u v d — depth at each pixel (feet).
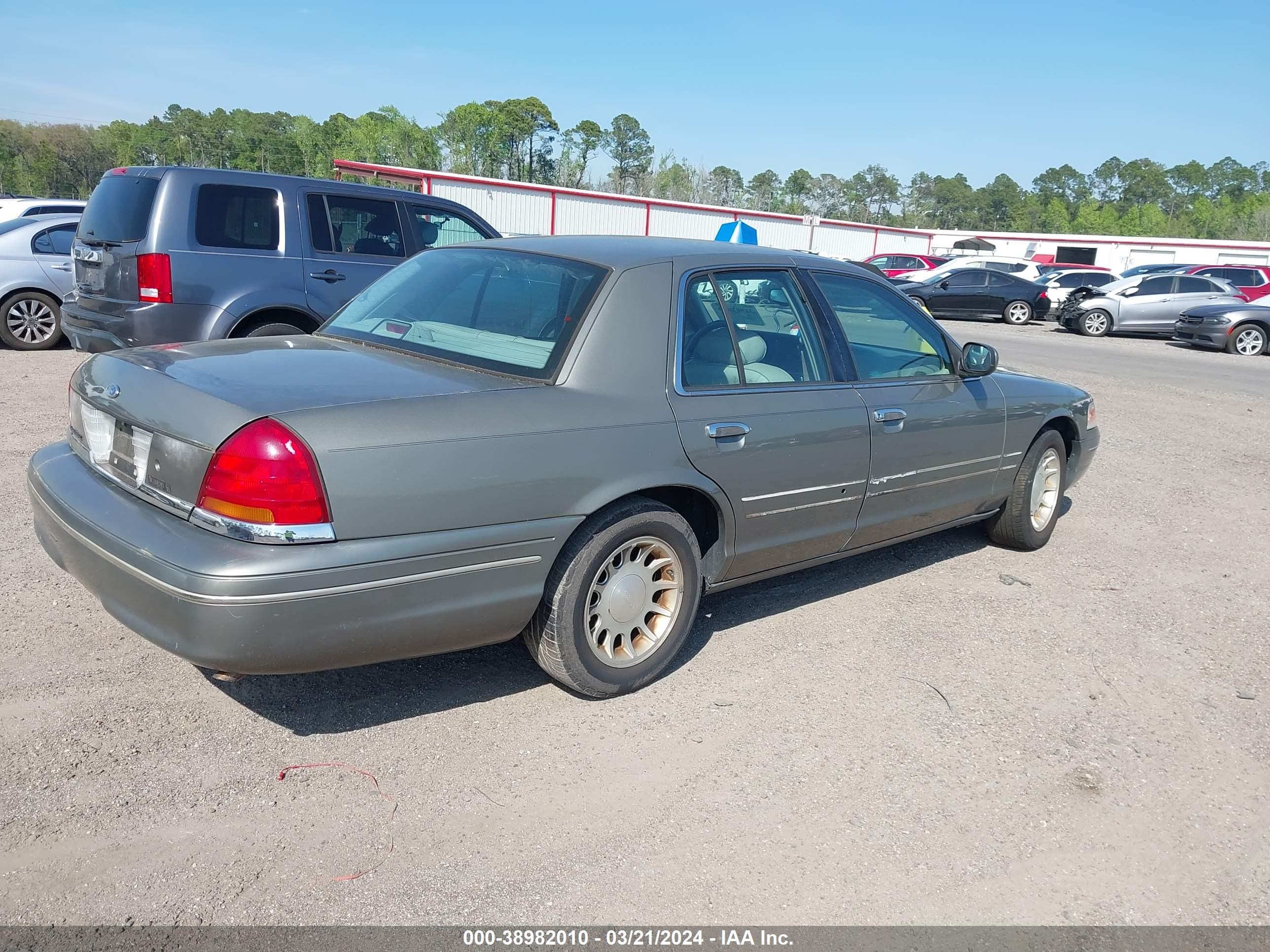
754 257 13.38
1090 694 12.74
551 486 10.32
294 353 11.39
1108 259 153.38
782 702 11.96
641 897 8.35
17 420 23.25
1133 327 74.90
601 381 11.03
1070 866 9.17
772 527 12.92
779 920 8.18
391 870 8.52
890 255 109.09
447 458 9.60
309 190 24.38
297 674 11.25
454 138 328.08
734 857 8.97
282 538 8.84
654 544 11.61
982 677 13.04
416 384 10.23
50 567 14.55
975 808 9.99
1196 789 10.61
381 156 307.37
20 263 34.42
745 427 12.09
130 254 22.68
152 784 9.50
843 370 13.91
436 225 27.02
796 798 9.96
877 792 10.16
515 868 8.64
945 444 15.30
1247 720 12.26
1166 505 22.91
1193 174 572.92
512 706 11.45
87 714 10.62
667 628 11.97
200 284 22.79
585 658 11.15
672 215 132.57
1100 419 34.32
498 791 9.77
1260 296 82.89
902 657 13.51
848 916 8.29
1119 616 15.56
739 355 12.57
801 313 13.67
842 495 13.70
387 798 9.54
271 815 9.17
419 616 9.68
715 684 12.33
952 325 80.74
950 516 16.34
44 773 9.52
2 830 8.66
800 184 398.42
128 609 9.36
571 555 10.78
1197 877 9.12
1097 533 20.26
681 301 12.07
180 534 9.14
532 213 120.47
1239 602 16.57
